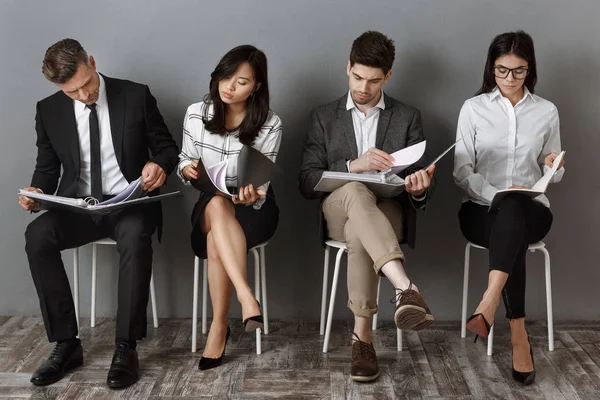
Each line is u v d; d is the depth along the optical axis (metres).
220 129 2.60
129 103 2.66
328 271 3.01
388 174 2.51
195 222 2.59
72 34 2.91
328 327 2.74
